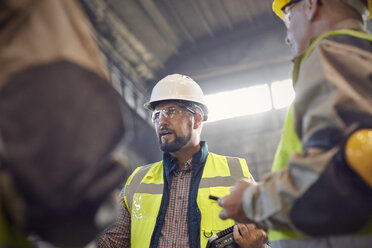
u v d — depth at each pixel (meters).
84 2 8.15
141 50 10.40
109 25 9.06
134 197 2.32
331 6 1.23
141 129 10.72
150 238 2.11
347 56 1.03
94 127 0.75
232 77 11.29
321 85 0.98
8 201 0.72
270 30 11.13
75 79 0.76
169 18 10.09
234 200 1.13
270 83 10.81
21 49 0.77
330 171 0.88
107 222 0.86
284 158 1.15
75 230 0.77
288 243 1.05
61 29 0.81
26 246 0.75
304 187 0.90
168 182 2.30
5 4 0.80
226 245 1.95
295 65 1.18
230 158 2.42
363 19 1.29
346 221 0.86
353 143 0.87
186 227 2.12
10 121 0.71
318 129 0.94
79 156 0.72
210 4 10.07
